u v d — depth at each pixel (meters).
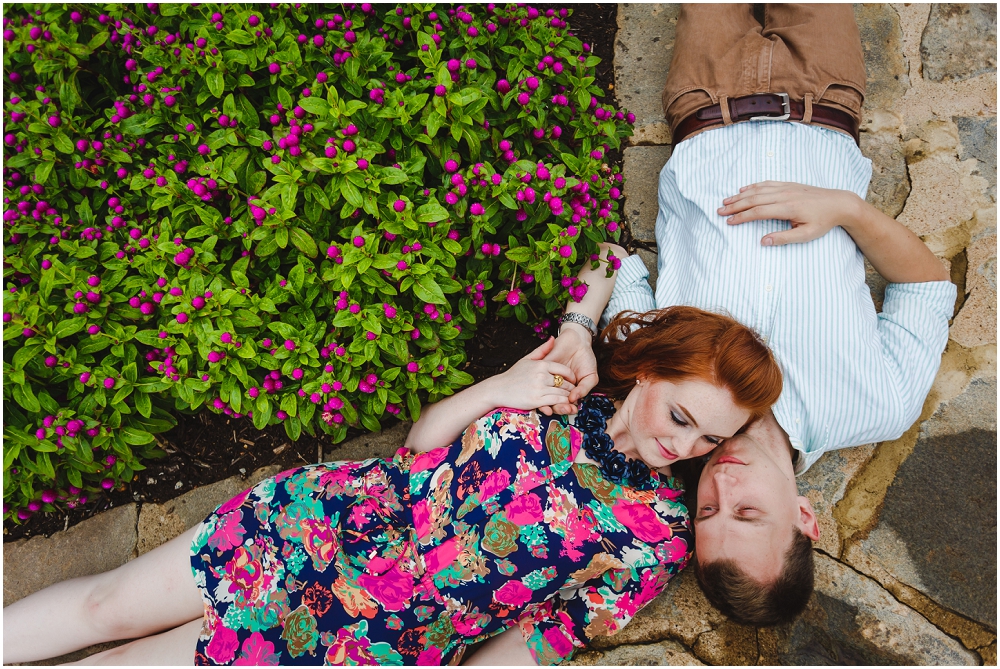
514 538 1.52
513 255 1.67
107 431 1.68
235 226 1.66
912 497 1.93
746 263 1.78
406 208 1.55
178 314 1.55
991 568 1.85
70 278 1.62
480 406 1.72
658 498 1.58
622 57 2.31
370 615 1.52
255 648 1.50
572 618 1.62
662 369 1.50
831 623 1.87
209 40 1.62
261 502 1.61
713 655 1.87
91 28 1.77
